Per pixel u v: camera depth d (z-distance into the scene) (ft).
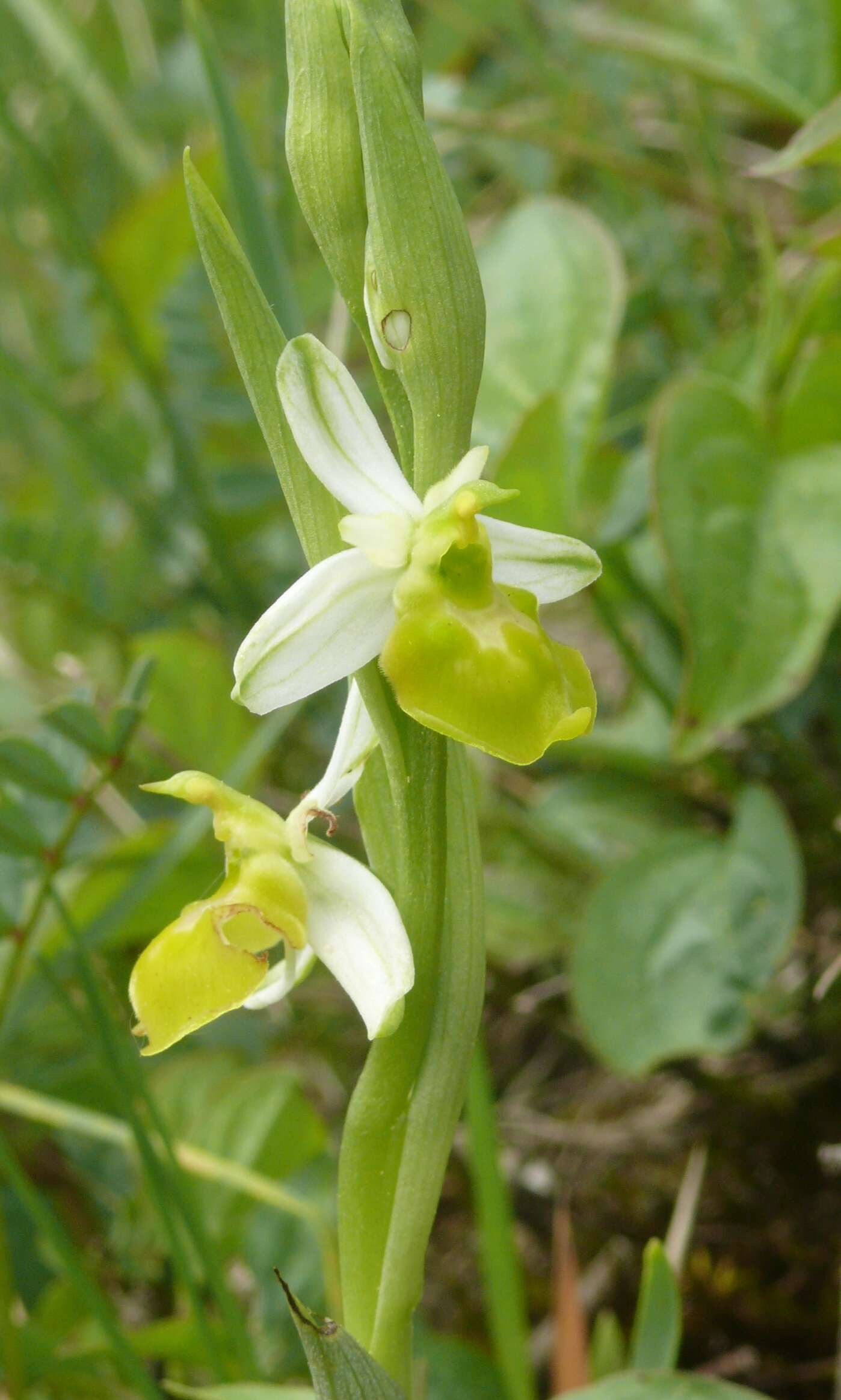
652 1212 0.76
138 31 1.32
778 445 0.71
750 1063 0.76
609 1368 0.67
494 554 0.52
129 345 0.89
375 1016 0.50
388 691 0.51
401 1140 0.52
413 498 0.51
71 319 1.13
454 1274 0.77
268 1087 0.75
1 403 1.18
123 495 0.95
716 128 0.97
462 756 0.52
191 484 0.90
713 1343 0.73
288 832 0.52
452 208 0.49
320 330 1.06
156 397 0.89
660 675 0.80
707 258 1.01
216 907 0.51
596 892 0.72
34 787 0.64
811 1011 0.75
